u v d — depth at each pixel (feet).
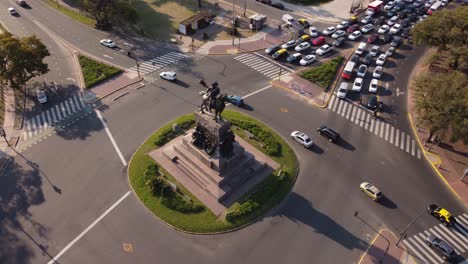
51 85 273.54
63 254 166.09
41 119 243.19
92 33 339.16
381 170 213.46
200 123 192.54
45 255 165.68
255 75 292.61
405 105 267.18
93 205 187.11
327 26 369.91
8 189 194.70
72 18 362.33
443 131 216.95
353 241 175.42
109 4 325.21
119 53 312.50
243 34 348.59
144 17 368.89
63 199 189.88
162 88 272.92
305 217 185.26
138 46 323.57
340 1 421.59
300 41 334.65
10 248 168.25
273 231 178.09
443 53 327.67
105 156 215.10
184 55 313.94
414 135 240.53
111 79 280.72
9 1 387.75
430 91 218.18
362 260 167.73
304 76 290.35
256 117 248.52
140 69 293.02
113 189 195.42
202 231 175.63
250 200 188.44
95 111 249.34
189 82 280.51
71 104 255.70
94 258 164.76
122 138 228.02
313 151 223.92
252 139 228.43
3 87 269.85
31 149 219.61
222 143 188.14
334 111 257.96
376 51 323.57
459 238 179.42
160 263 163.53
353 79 293.64
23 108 252.83
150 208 184.34
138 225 178.19
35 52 253.44
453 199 198.18
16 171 204.85
